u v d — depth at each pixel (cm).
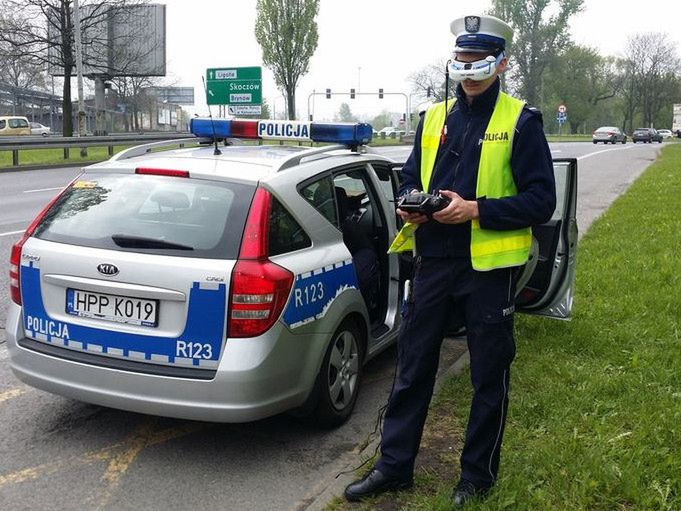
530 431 354
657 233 897
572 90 8044
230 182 353
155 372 323
